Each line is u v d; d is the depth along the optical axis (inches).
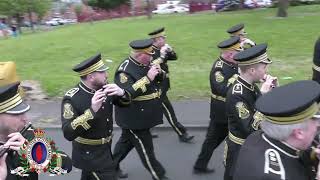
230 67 239.3
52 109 397.4
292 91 111.1
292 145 109.7
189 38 694.5
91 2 1785.2
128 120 242.2
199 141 315.9
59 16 2062.0
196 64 528.7
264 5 1378.0
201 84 441.1
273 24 810.8
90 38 757.9
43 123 362.6
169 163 282.0
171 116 310.7
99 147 193.5
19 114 133.1
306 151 113.4
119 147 255.8
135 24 994.7
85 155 193.6
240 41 241.0
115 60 566.3
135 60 237.3
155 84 244.7
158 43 317.7
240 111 177.6
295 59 529.7
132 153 301.6
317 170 114.0
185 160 285.4
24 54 640.4
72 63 565.0
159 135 330.6
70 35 833.5
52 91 439.5
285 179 107.4
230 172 187.9
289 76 452.8
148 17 1282.0
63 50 654.5
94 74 187.8
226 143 190.2
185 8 1809.8
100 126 190.4
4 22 1766.7
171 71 495.8
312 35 673.0
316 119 109.2
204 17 1071.0
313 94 107.3
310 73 459.5
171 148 306.0
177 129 313.1
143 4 1673.2
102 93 181.2
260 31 728.3
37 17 1934.1
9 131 133.3
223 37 689.0
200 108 378.0
